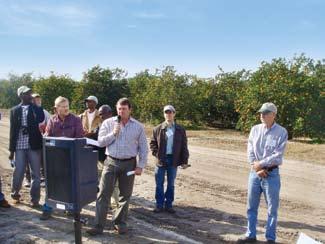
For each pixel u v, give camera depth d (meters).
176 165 8.87
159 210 9.00
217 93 31.81
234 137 23.95
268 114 7.02
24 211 8.56
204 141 21.56
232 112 31.42
